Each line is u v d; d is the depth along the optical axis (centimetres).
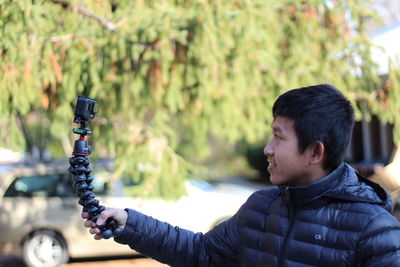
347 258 139
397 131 516
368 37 521
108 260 652
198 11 397
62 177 631
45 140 893
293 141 146
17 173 620
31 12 343
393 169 350
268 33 464
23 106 374
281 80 461
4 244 609
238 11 407
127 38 387
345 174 149
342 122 146
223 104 444
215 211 657
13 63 351
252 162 1587
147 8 407
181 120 500
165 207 638
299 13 494
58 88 408
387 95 515
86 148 157
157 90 414
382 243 135
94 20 390
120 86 416
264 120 474
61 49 380
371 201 142
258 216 162
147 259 655
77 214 620
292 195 149
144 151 470
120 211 166
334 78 506
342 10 500
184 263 176
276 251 151
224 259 175
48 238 614
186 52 416
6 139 407
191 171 528
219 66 422
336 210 144
